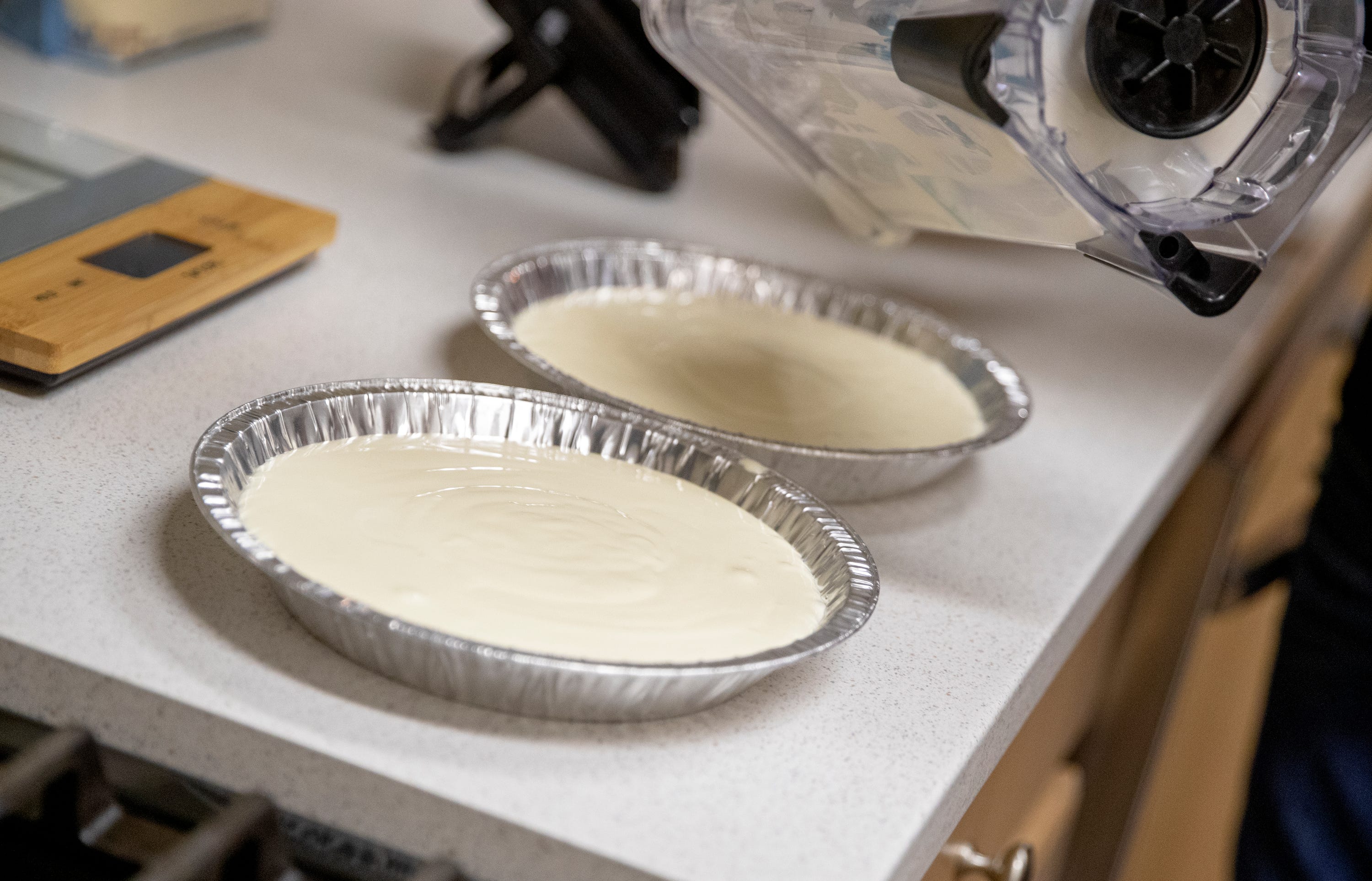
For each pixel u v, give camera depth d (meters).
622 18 1.24
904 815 0.52
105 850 0.50
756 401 0.83
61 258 0.77
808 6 0.62
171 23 1.27
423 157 1.22
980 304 1.16
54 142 0.93
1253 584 1.49
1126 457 0.93
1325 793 1.18
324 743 0.49
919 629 0.66
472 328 0.89
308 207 0.93
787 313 1.00
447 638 0.48
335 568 0.54
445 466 0.65
